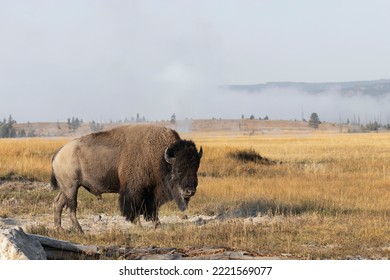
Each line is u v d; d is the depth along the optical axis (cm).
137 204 4878
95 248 3195
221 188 7250
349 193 7088
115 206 6097
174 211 5944
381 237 4156
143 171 4884
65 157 4972
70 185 4956
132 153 4906
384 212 5656
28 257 2780
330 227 4550
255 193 6762
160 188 4916
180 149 4722
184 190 4662
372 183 8319
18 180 7438
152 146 4894
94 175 4959
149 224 5294
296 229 4431
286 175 9769
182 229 4344
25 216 5578
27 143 11412
